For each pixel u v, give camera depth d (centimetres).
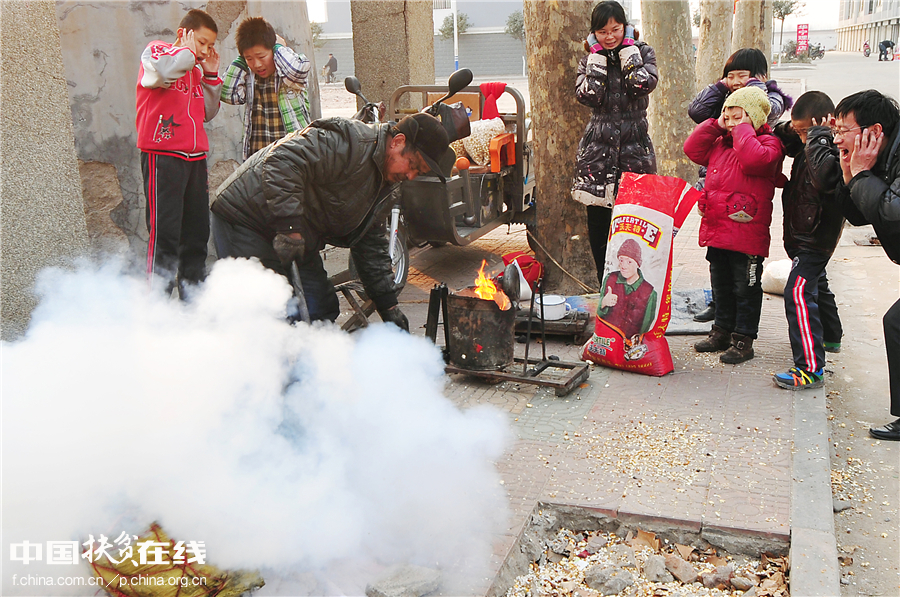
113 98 575
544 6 565
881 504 329
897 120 349
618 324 455
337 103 2714
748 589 270
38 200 331
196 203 472
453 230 605
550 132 590
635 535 303
